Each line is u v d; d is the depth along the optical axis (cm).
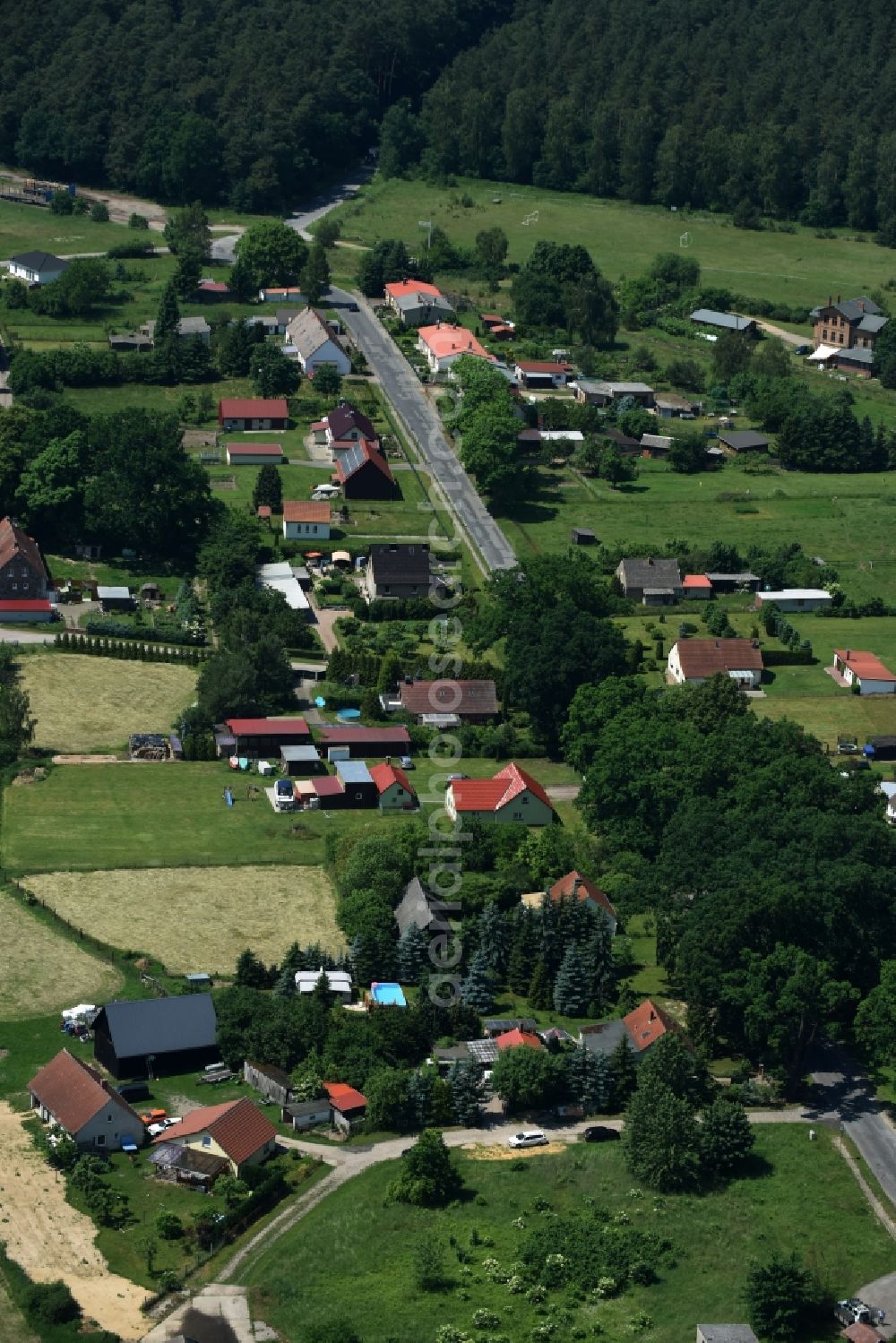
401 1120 17950
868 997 18812
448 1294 15612
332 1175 17162
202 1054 18612
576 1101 18388
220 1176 16950
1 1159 17100
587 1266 15875
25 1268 15688
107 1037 18462
